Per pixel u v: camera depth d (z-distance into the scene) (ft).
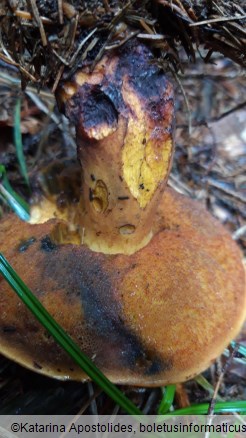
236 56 0.55
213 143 1.09
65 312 0.54
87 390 0.67
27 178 0.87
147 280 0.55
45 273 0.56
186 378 0.54
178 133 1.11
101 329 0.53
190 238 0.62
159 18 0.51
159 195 0.58
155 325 0.53
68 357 0.53
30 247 0.58
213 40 0.54
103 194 0.56
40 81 0.52
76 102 0.51
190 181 1.02
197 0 0.50
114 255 0.57
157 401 0.68
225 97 1.24
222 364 0.73
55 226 0.60
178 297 0.55
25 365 0.54
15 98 1.05
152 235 0.63
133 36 0.49
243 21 0.51
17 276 0.51
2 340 0.55
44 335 0.54
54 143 1.00
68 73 0.50
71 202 0.68
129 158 0.53
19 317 0.55
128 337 0.53
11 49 0.51
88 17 0.47
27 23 0.48
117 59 0.50
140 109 0.52
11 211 0.85
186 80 1.25
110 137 0.51
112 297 0.54
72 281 0.55
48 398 0.65
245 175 1.06
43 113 1.04
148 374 0.53
